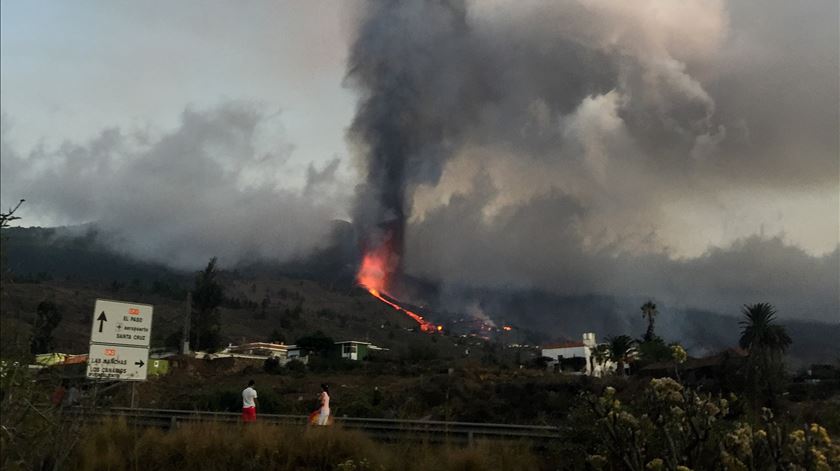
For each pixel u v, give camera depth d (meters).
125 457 11.19
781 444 5.77
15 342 6.24
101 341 14.77
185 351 75.31
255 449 11.70
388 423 14.32
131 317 15.26
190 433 12.20
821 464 5.54
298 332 182.00
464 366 73.62
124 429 11.86
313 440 11.88
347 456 11.64
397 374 70.81
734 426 7.29
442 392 46.34
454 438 12.63
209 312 92.81
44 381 7.14
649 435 7.04
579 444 10.63
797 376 49.06
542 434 12.00
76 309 125.19
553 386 43.38
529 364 109.06
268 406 30.58
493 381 58.94
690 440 6.59
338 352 105.75
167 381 60.81
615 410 6.98
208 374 72.25
